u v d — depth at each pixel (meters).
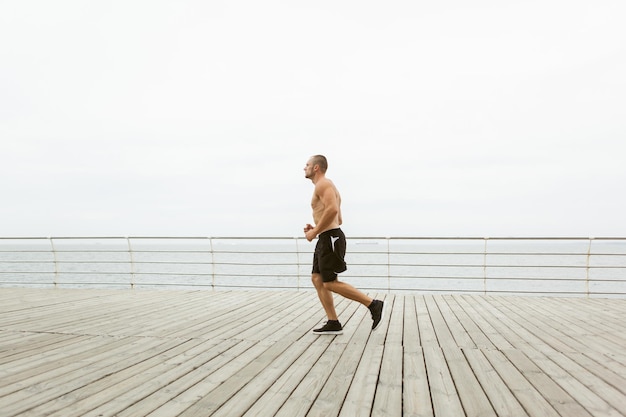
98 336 3.59
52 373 2.46
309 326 4.04
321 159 3.62
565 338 3.44
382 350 3.02
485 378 2.31
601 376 2.34
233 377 2.36
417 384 2.21
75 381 2.30
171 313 4.89
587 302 5.80
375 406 1.88
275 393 2.07
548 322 4.24
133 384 2.24
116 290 7.45
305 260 52.06
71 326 4.06
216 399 1.99
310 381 2.27
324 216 3.35
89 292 7.19
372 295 6.51
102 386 2.21
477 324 4.12
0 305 5.61
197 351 3.02
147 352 3.00
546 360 2.72
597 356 2.83
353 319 4.41
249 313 4.88
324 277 3.49
